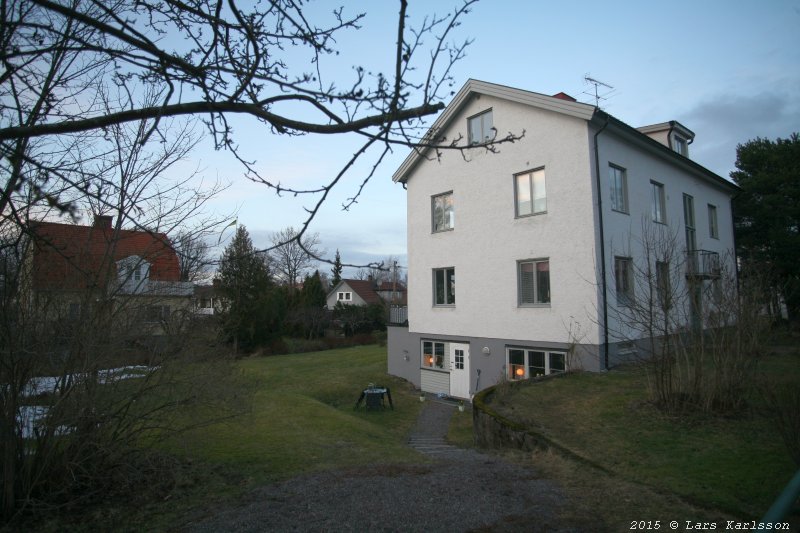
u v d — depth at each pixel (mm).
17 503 4941
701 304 8883
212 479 6090
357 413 15102
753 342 8344
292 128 2777
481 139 16328
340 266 2848
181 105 2754
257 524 4684
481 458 7090
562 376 12320
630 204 14773
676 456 6520
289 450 7594
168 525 4723
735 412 8000
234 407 6363
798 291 13195
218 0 2865
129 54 2842
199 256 5863
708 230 19562
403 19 2334
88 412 5113
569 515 4762
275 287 29969
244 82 2715
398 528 4523
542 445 7258
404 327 19484
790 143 26500
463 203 16891
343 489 5613
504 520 4660
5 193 2609
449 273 17719
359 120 2631
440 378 17750
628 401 9383
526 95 14617
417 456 7383
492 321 15844
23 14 3244
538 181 14781
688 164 17484
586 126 13547
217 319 6762
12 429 4758
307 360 25250
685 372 8945
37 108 3842
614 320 13453
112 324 5332
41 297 4906
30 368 4805
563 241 13945
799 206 24750
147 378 5488
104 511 5055
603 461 6504
